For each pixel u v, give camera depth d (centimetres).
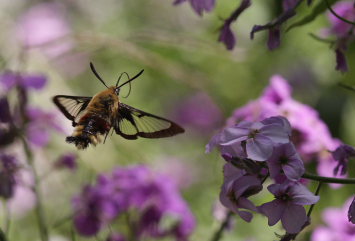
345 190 52
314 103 56
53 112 49
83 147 37
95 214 44
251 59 61
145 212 45
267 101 44
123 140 55
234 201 34
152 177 45
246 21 60
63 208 51
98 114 38
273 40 37
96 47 56
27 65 56
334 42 39
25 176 53
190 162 62
